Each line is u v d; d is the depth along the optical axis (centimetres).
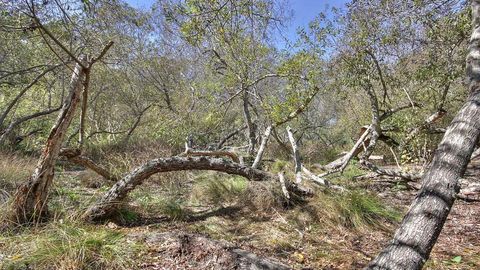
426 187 239
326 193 508
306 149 1063
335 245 397
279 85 963
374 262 230
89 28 641
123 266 305
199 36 753
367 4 683
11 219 368
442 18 632
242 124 1156
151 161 458
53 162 387
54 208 415
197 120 1002
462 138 246
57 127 383
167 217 456
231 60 859
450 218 503
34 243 320
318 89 774
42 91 1077
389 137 795
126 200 449
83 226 374
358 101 1014
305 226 440
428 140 802
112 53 916
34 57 852
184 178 617
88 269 297
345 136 1213
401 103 810
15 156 685
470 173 791
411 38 683
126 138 1043
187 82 1128
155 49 1102
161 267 307
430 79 695
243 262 312
